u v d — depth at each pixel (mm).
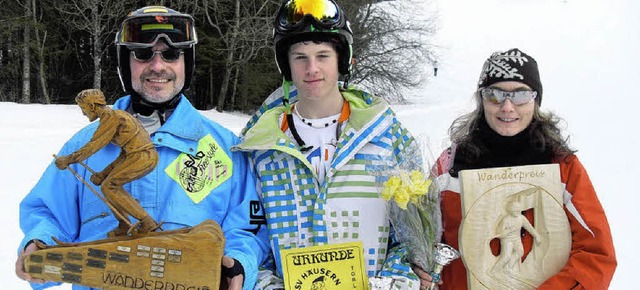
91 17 25859
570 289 2293
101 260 1990
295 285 2225
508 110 2447
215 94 28953
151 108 2377
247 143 2418
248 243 2301
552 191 2371
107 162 2252
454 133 2656
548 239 2361
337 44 2383
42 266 1999
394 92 28422
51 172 2297
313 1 2334
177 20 2303
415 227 2285
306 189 2396
